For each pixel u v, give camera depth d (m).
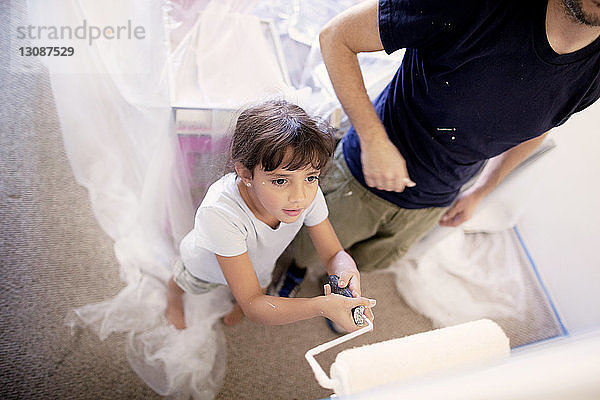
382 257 1.14
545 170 1.22
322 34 0.80
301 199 0.70
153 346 1.01
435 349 0.51
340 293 0.78
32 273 1.05
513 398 0.37
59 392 0.93
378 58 1.01
